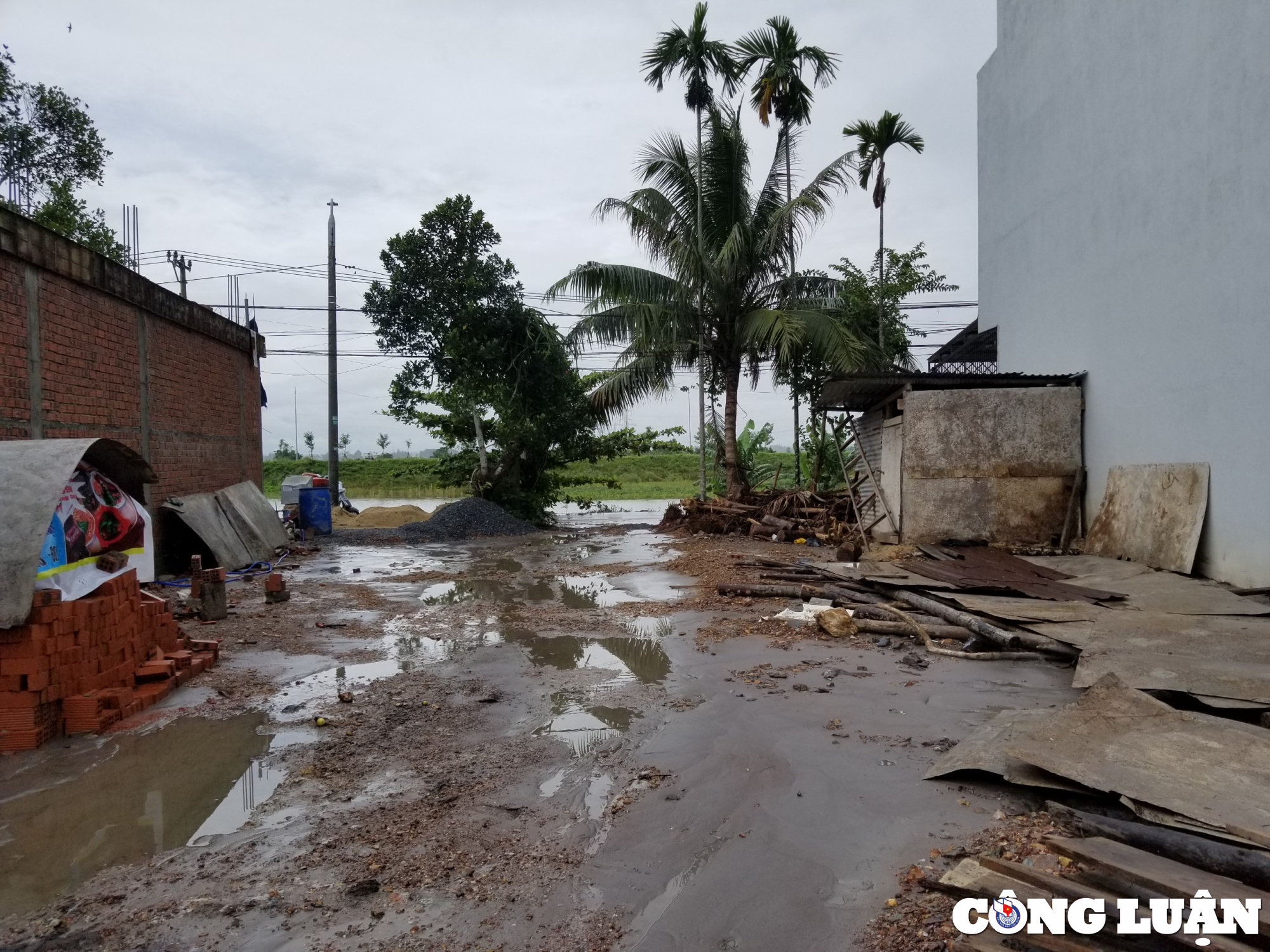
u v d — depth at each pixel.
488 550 15.84
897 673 6.09
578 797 4.02
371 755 4.67
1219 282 8.88
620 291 18.80
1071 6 12.25
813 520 16.41
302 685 6.16
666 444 27.95
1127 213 10.77
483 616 8.77
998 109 15.17
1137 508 10.20
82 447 5.45
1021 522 12.12
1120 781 3.46
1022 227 14.13
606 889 3.15
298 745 4.84
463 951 2.77
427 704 5.61
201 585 8.51
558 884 3.19
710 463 35.22
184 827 3.77
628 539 17.72
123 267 10.50
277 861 3.42
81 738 5.00
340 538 17.56
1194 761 3.60
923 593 8.15
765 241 18.31
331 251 24.16
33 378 8.62
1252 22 8.29
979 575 8.84
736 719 5.08
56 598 4.99
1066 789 3.56
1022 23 14.05
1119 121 10.95
